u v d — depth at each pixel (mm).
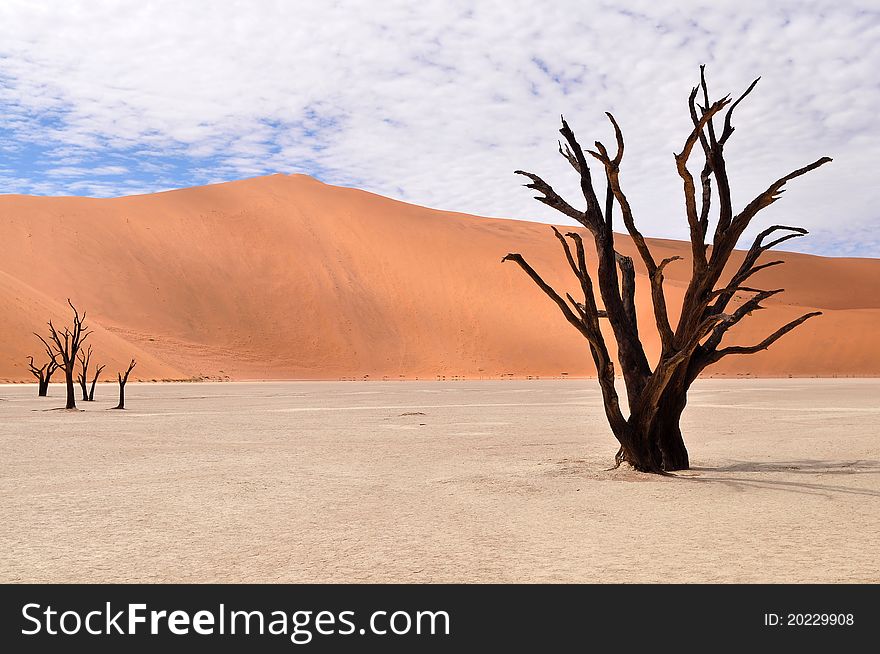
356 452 16703
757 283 165875
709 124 13516
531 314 125188
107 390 58281
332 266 126688
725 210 13328
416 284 127562
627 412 31062
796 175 12617
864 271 182000
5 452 16703
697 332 12672
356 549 7688
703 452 16609
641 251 12992
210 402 40750
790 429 22531
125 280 109125
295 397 47219
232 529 8656
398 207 148125
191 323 108562
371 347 116000
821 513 9516
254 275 120750
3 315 76125
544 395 50188
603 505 10148
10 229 109000
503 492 11258
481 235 144625
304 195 141000
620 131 12688
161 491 11383
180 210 127375
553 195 14578
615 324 13805
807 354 111375
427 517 9344
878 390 54031
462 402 40500
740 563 7055
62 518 9312
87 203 120500
